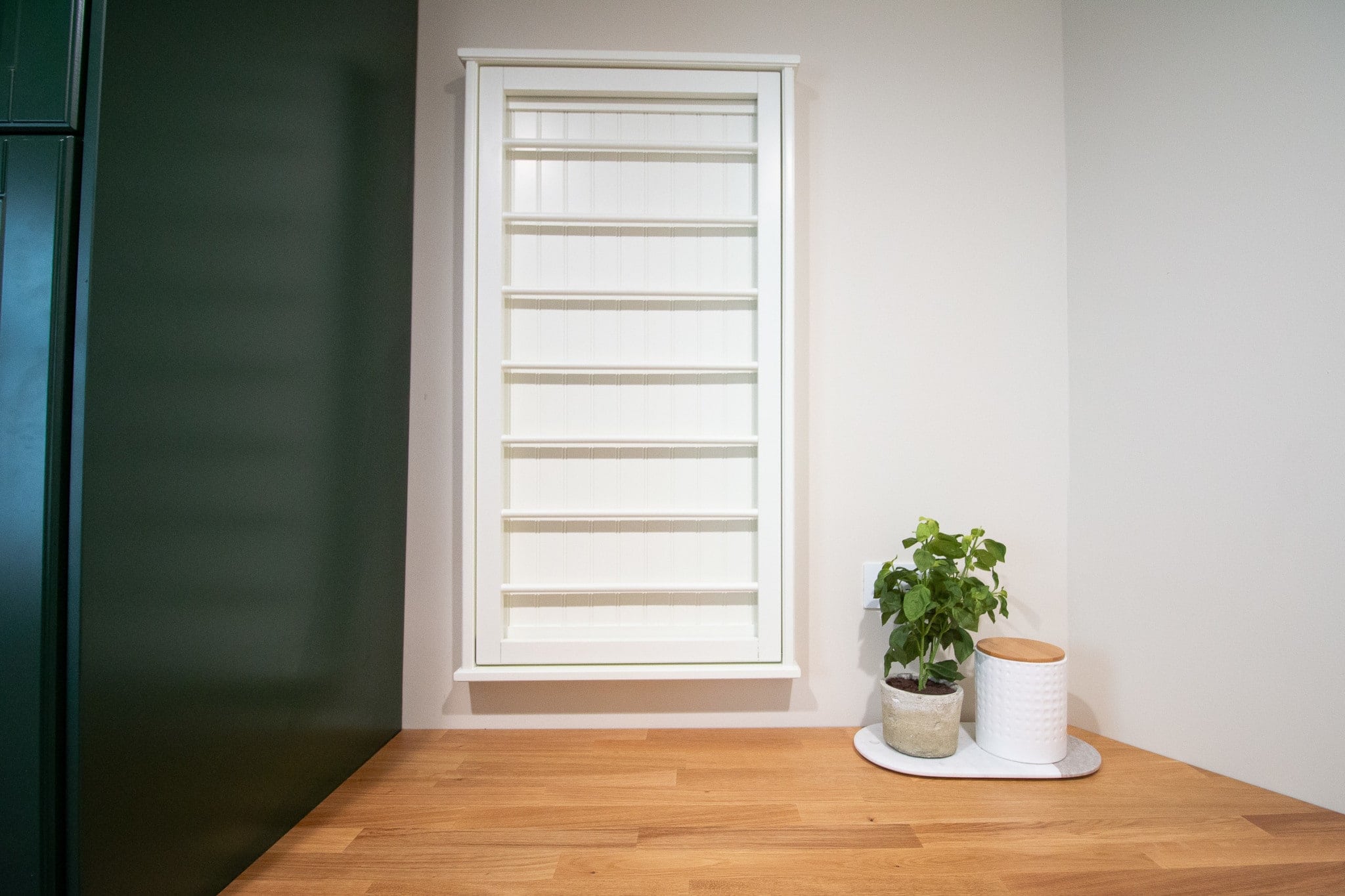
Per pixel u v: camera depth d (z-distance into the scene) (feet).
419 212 4.57
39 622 2.03
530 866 2.96
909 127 4.61
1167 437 4.02
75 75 2.10
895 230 4.59
